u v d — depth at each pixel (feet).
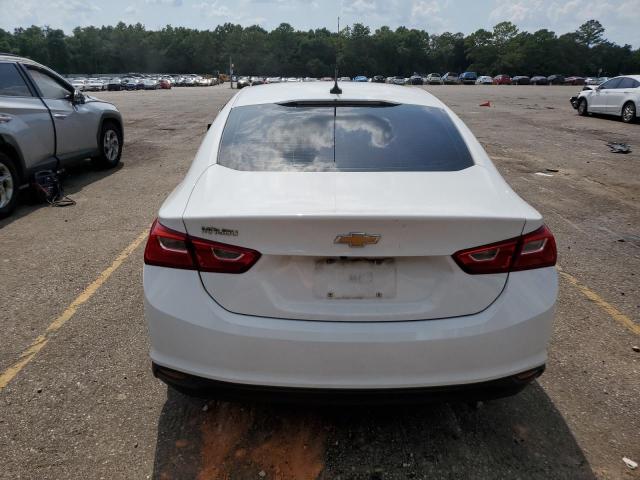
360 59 474.49
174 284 7.30
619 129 50.11
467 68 488.44
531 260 7.38
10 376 9.93
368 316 7.11
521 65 435.12
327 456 8.11
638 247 17.21
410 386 7.13
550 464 7.93
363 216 6.80
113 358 10.57
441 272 7.17
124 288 13.73
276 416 9.00
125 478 7.64
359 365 7.04
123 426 8.69
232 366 7.16
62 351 10.79
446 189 7.95
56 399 9.30
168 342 7.35
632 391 9.66
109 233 18.06
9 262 15.47
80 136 25.14
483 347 7.13
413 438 8.48
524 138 42.96
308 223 6.86
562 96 119.96
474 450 8.21
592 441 8.40
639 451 8.20
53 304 12.83
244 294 7.16
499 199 7.81
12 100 20.83
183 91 166.81
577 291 13.82
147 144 38.06
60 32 461.37
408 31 489.26
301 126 9.66
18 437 8.38
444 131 9.68
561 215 20.89
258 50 486.38
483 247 7.14
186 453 8.13
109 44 485.15
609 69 460.55
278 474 7.77
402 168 8.58
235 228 7.05
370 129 9.59
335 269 7.16
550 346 11.16
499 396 7.50
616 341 11.36
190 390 7.49
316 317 7.13
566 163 31.81
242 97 11.23
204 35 503.61
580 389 9.72
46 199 21.74
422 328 7.07
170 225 7.38
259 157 8.87
